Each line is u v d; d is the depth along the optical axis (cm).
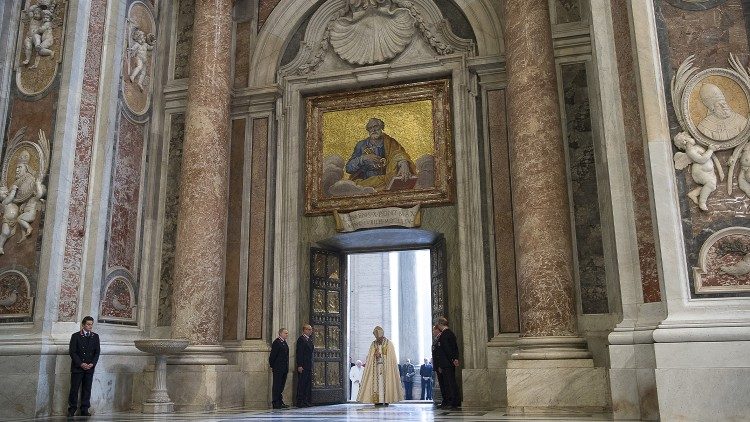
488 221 969
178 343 868
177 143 1105
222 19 1083
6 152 938
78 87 945
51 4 980
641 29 666
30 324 852
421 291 2545
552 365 758
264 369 1005
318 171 1103
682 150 633
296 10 1158
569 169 927
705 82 641
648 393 602
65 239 892
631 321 645
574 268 883
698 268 601
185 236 984
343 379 1131
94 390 862
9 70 973
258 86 1120
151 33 1120
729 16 651
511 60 908
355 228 1055
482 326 934
